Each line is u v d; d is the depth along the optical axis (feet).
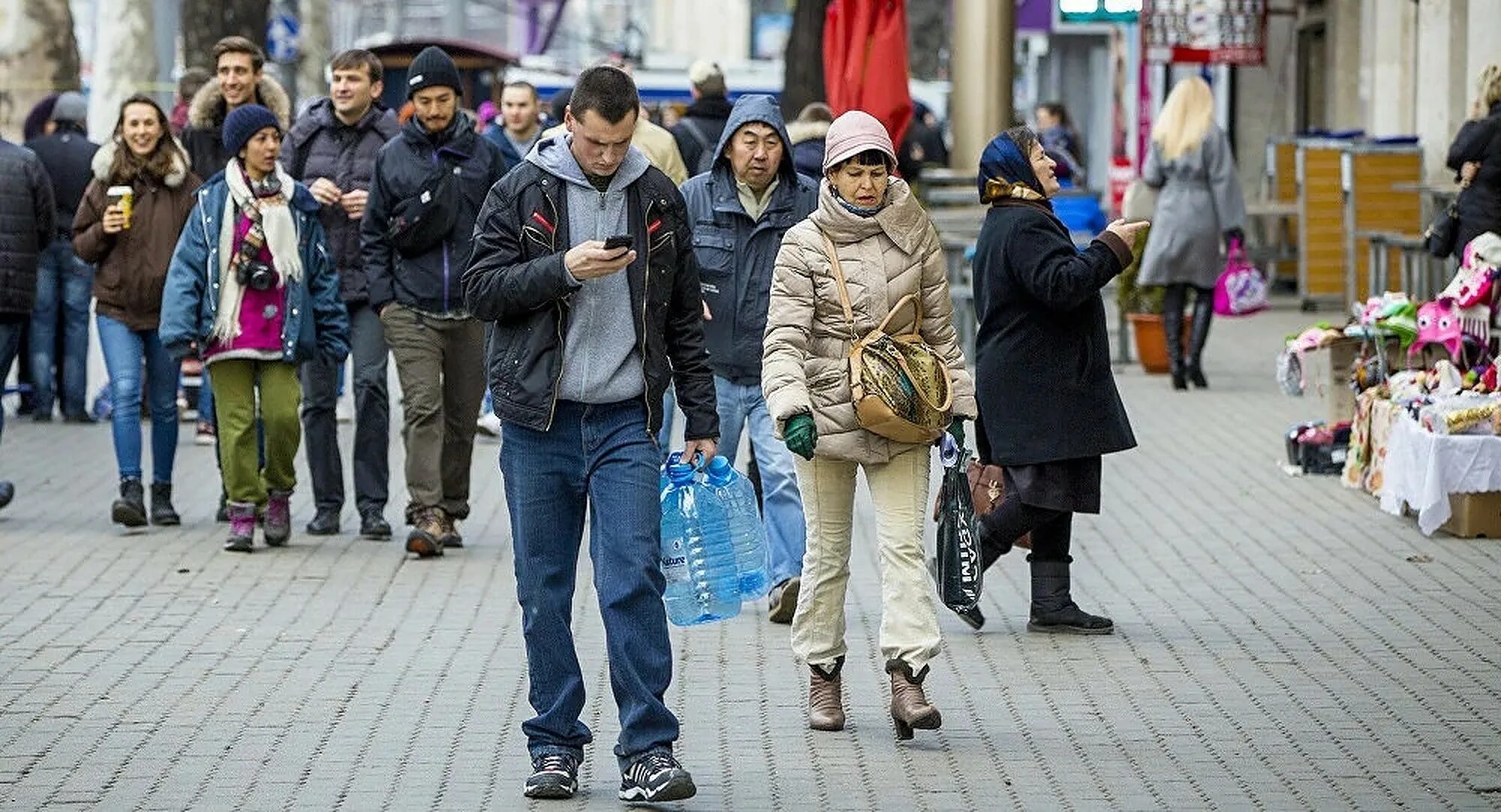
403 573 79.97
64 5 181.78
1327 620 71.15
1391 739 56.75
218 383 83.05
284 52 224.12
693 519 54.29
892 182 56.85
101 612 73.31
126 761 55.11
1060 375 66.44
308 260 83.15
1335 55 196.95
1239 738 57.00
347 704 60.95
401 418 125.08
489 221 50.19
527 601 51.37
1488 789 52.08
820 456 56.59
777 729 58.23
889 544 56.59
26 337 123.65
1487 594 74.59
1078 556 82.89
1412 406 86.89
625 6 504.43
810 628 57.93
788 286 56.24
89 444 114.42
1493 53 142.51
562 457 50.67
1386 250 150.30
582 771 54.19
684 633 69.77
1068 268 64.08
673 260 51.01
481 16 593.42
